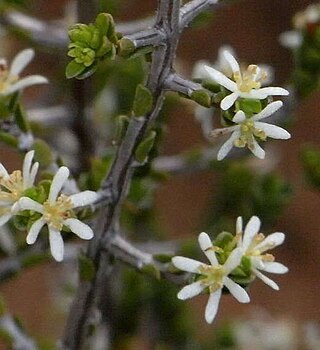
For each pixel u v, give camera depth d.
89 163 0.30
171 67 0.22
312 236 0.51
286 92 0.21
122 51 0.21
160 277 0.23
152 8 0.49
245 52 0.51
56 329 0.39
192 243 0.30
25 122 0.25
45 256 0.27
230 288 0.22
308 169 0.30
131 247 0.24
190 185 0.51
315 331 0.34
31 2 0.29
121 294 0.32
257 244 0.22
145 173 0.25
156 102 0.22
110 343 0.32
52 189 0.22
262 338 0.33
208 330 0.39
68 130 0.31
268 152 0.34
